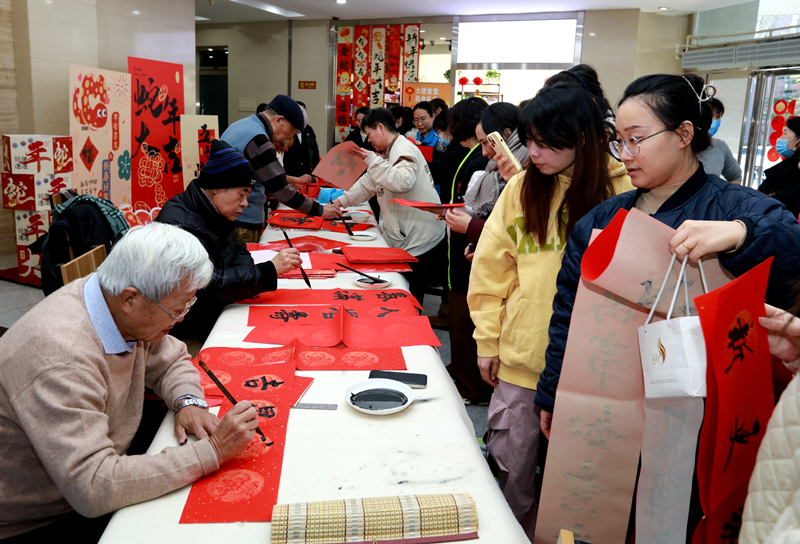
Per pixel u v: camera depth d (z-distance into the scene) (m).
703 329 0.87
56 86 4.92
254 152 2.86
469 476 1.06
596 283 1.09
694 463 1.07
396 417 1.27
